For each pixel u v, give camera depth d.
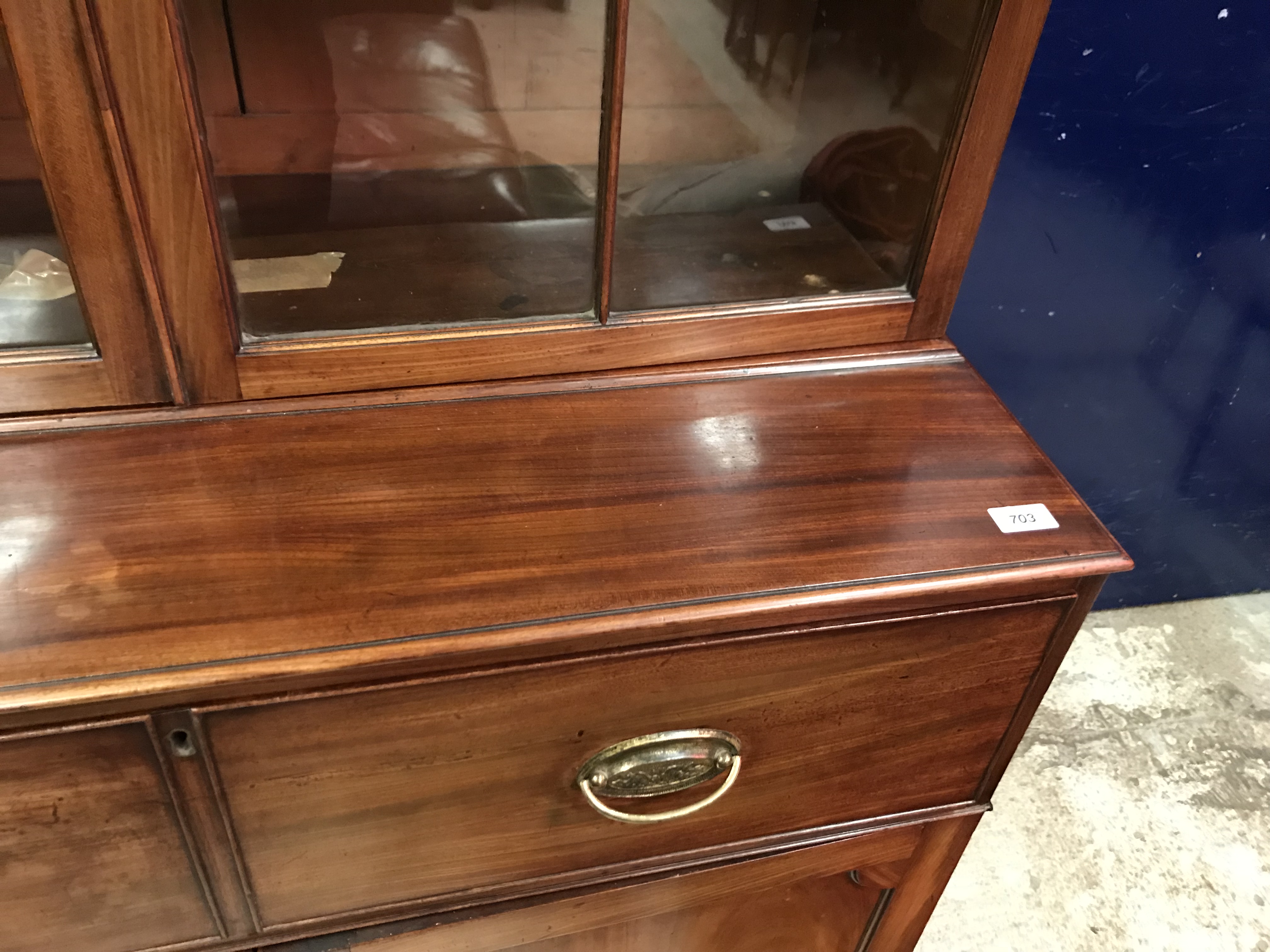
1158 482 1.30
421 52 0.59
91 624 0.49
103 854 0.53
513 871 0.63
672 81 0.60
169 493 0.56
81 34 0.46
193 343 0.58
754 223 0.68
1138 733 1.26
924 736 0.66
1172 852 1.13
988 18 0.59
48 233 0.53
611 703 0.55
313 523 0.55
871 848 0.74
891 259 0.72
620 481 0.60
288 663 0.48
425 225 0.64
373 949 0.64
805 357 0.71
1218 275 1.12
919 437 0.66
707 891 0.71
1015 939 1.04
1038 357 1.15
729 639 0.55
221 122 0.54
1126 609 1.44
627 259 0.65
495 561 0.54
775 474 0.62
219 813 0.53
